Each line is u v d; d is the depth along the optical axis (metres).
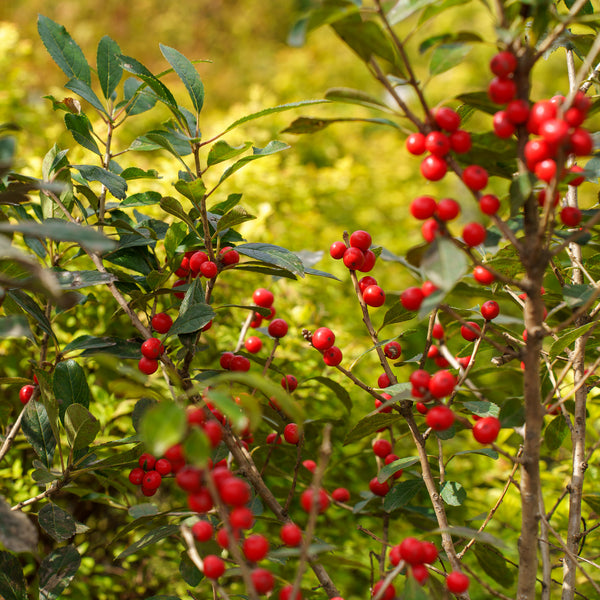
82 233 0.56
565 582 0.64
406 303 0.58
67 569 0.64
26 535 0.58
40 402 0.67
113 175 0.67
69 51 0.68
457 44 0.58
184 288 0.66
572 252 0.69
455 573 0.58
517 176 0.57
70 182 0.68
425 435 0.64
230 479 0.56
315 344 0.64
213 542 0.62
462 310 0.69
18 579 0.64
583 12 0.65
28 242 0.70
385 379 0.67
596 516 0.74
